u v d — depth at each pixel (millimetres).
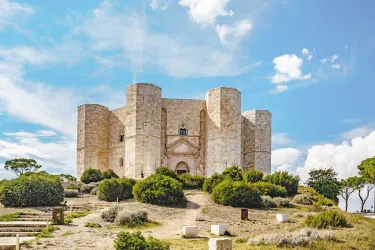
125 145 53719
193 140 56688
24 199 28031
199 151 56438
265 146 59156
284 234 18922
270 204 32562
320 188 53656
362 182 60875
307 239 17719
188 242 18172
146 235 19672
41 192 28781
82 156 57500
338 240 18391
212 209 29375
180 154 55719
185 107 57219
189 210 29250
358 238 18734
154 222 23656
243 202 31109
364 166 56562
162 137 56406
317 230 21188
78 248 15820
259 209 30672
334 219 22797
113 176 49406
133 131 52188
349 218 24938
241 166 57031
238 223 24047
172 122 56656
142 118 52188
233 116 53188
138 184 32125
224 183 33375
